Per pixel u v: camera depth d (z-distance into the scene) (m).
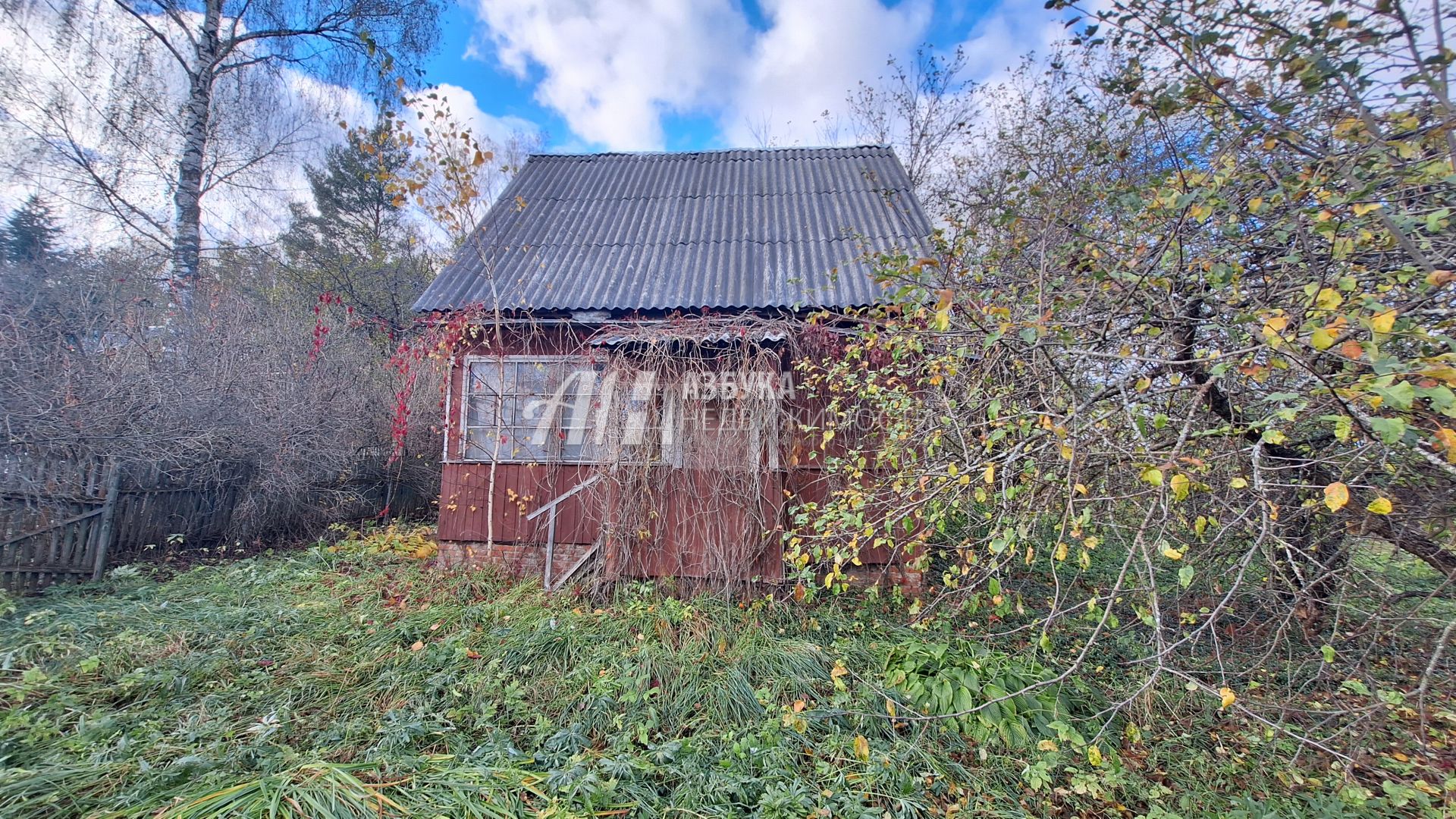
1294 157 2.81
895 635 4.75
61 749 2.94
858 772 3.17
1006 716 3.48
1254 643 4.12
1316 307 2.21
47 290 7.25
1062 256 3.52
